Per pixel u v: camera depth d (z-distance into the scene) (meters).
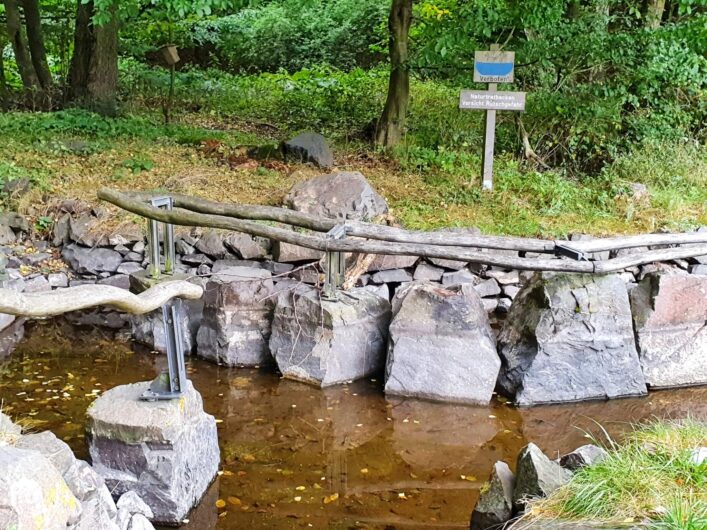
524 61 8.36
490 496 3.12
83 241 6.73
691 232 6.25
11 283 6.28
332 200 6.73
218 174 7.79
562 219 7.39
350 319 5.16
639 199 7.73
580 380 4.99
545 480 2.88
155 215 5.38
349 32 15.57
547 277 5.14
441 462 4.14
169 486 3.37
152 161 8.05
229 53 16.20
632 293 5.37
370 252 5.17
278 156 8.32
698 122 9.67
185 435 3.49
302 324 5.18
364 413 4.74
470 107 7.67
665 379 5.24
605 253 6.66
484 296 6.63
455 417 4.73
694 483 2.66
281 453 4.18
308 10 15.27
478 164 8.51
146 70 12.77
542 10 7.68
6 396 4.73
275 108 11.27
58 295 2.60
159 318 5.66
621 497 2.61
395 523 3.51
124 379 5.07
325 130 9.95
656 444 3.04
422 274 6.57
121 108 10.42
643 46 8.34
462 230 6.73
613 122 8.98
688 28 7.88
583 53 8.34
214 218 5.33
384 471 4.02
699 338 5.29
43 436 2.78
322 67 14.40
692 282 5.20
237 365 5.43
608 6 8.99
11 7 10.41
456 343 4.93
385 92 11.00
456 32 7.59
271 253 6.60
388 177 8.14
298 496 3.73
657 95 9.46
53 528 2.12
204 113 10.92
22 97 10.55
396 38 8.66
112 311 6.57
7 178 7.16
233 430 4.44
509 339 5.17
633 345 5.09
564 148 8.98
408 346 4.99
